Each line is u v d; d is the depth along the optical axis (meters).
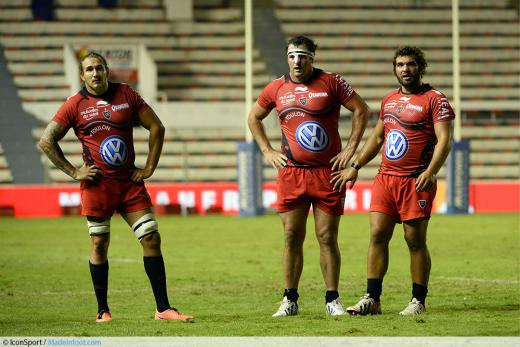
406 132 24.73
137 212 24.34
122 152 24.12
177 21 107.44
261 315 25.67
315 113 24.69
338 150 25.11
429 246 50.44
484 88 106.38
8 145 96.69
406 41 108.94
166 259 45.03
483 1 111.62
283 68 107.19
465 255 45.31
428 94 24.58
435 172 24.41
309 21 109.81
